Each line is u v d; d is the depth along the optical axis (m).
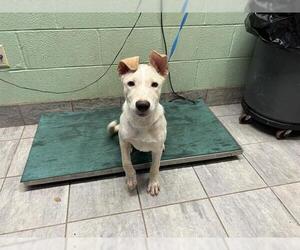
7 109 1.44
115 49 1.40
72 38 1.32
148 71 0.83
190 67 1.58
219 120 1.54
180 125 1.44
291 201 1.08
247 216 1.01
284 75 1.24
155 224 0.97
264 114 1.42
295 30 1.11
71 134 1.35
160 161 1.15
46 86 1.43
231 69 1.66
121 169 1.16
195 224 0.98
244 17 1.46
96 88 1.51
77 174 1.12
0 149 1.31
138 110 0.80
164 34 1.42
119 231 0.95
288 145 1.41
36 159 1.18
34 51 1.31
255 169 1.24
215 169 1.24
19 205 1.03
